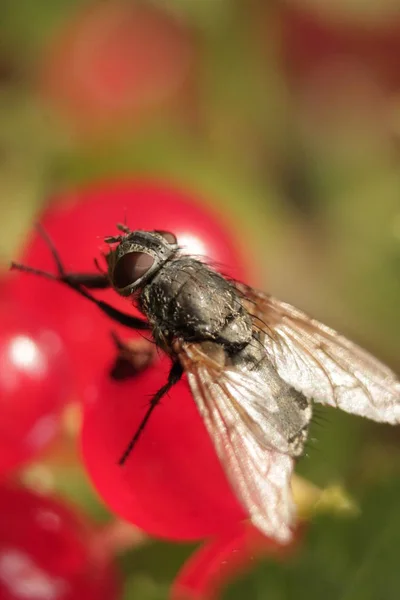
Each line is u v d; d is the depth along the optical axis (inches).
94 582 2.2
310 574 2.2
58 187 3.0
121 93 3.1
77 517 2.3
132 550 2.3
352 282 3.0
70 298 2.3
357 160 3.2
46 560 2.2
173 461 2.1
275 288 3.1
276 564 2.2
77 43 3.2
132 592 2.3
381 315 3.0
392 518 2.2
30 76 3.1
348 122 3.2
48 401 2.2
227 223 2.6
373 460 2.3
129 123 3.1
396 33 3.2
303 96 3.2
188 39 3.2
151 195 2.3
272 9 3.2
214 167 3.1
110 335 2.2
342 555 2.2
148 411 2.1
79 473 2.3
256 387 2.1
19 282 2.3
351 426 2.6
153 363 2.1
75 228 2.3
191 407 2.1
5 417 2.2
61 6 3.2
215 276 2.2
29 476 2.3
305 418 2.1
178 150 3.1
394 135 3.2
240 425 2.1
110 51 3.2
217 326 2.1
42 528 2.2
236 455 2.0
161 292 2.1
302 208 3.2
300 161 3.2
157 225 2.3
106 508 2.3
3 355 2.2
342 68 3.6
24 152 3.1
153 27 3.2
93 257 2.3
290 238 3.1
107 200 2.3
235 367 2.1
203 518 2.1
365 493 2.2
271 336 2.2
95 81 3.1
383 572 2.2
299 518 2.2
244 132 3.2
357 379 2.2
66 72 3.1
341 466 2.5
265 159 3.2
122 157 3.1
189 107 3.2
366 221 3.1
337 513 2.2
